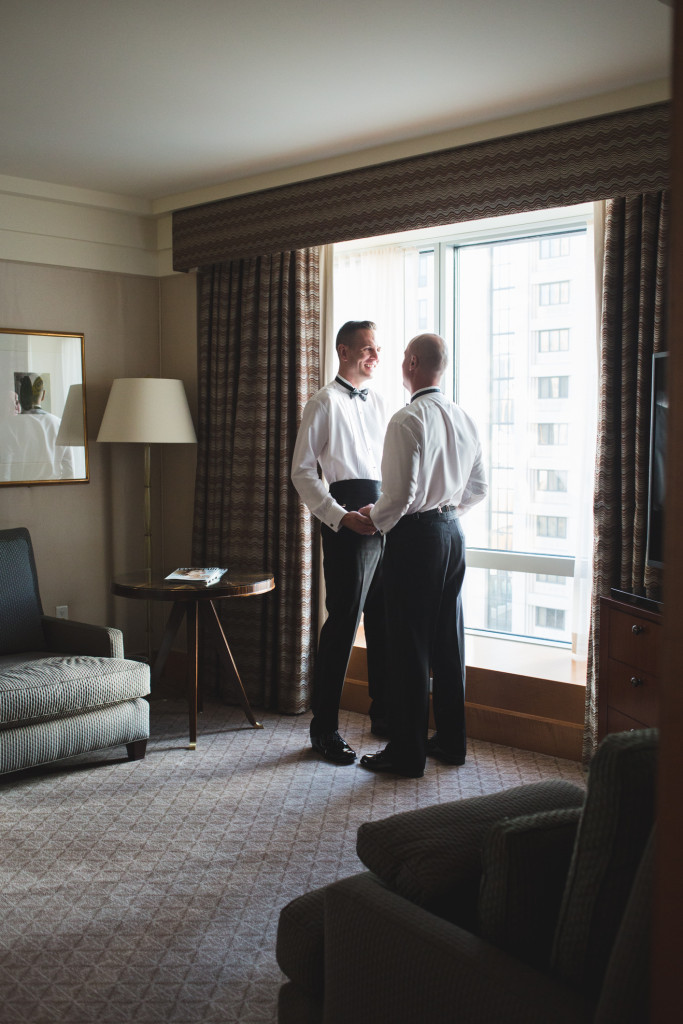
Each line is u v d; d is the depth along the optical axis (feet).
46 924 8.14
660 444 10.32
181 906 8.46
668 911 3.31
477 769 12.05
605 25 8.88
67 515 15.72
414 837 4.97
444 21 8.77
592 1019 3.64
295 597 14.48
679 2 3.13
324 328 14.92
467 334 15.23
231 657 13.61
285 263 14.38
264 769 12.09
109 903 8.52
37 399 15.08
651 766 3.93
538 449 14.69
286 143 12.60
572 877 4.07
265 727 13.97
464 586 15.69
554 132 11.23
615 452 11.39
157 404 14.78
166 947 7.77
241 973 7.39
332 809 10.72
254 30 8.97
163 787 11.45
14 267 14.73
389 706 11.76
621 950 3.60
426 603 11.41
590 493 13.33
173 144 12.66
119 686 11.91
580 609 13.50
